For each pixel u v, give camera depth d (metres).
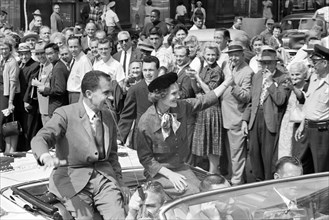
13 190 5.25
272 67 8.16
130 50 10.47
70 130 5.34
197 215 4.23
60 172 5.39
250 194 4.37
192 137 8.61
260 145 8.30
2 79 10.05
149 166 5.73
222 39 9.86
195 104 5.99
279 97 8.02
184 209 4.22
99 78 5.32
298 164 5.43
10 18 19.97
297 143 7.88
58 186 5.32
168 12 22.20
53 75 9.70
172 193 5.58
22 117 10.20
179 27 10.86
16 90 10.09
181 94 8.32
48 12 20.16
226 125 8.54
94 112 5.40
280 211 4.41
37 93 10.09
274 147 8.16
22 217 4.79
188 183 5.63
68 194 5.27
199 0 24.17
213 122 8.54
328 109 7.59
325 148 7.62
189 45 9.06
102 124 5.44
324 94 7.55
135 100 7.71
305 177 4.52
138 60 9.02
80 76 9.65
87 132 5.36
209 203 4.28
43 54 10.12
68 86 9.72
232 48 8.49
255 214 4.36
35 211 4.92
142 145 5.75
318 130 7.61
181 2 22.62
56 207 5.04
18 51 10.80
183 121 5.88
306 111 7.71
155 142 5.73
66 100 9.81
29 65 10.16
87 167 5.40
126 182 5.89
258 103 8.25
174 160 5.82
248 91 8.44
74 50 9.70
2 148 9.26
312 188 4.52
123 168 5.97
